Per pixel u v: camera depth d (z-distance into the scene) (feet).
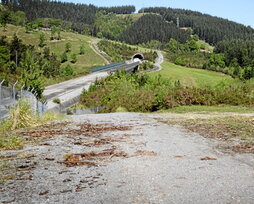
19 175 16.69
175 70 350.23
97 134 32.50
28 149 24.12
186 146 25.07
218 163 19.08
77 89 164.96
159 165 18.57
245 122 42.32
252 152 22.39
